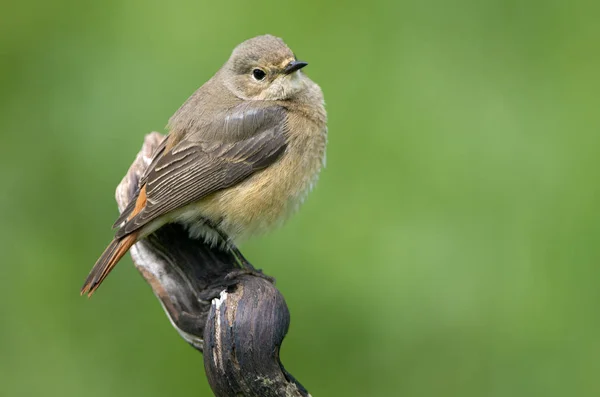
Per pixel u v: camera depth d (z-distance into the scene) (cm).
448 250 1295
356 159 1366
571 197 1323
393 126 1373
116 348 1306
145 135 1326
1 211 1362
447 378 1283
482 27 1445
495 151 1362
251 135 1154
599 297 1280
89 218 1346
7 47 1419
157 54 1402
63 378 1301
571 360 1265
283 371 935
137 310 1306
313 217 1327
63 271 1332
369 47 1430
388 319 1283
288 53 1188
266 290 948
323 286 1294
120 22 1420
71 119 1372
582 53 1440
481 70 1421
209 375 939
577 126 1383
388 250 1291
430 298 1284
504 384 1276
